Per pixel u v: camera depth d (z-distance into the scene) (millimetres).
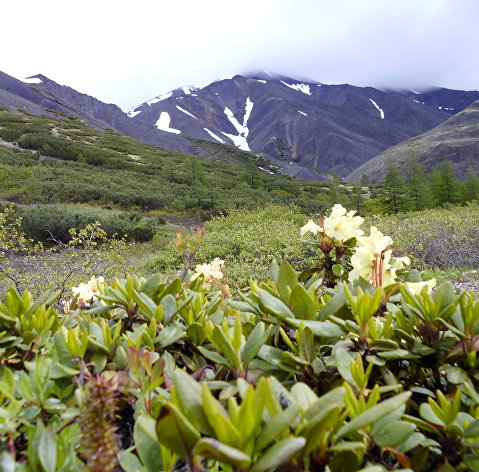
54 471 749
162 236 17656
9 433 812
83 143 48406
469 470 849
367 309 1112
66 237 14766
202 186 39281
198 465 640
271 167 112312
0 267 7133
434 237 10039
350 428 733
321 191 54281
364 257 1585
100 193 24219
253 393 618
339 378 1067
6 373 962
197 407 679
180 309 1391
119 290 1501
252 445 672
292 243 10008
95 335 1250
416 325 1211
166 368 1144
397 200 29594
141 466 810
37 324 1311
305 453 684
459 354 1097
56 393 1025
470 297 1110
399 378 1258
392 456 925
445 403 906
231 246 10766
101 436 671
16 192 21891
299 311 1231
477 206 20188
